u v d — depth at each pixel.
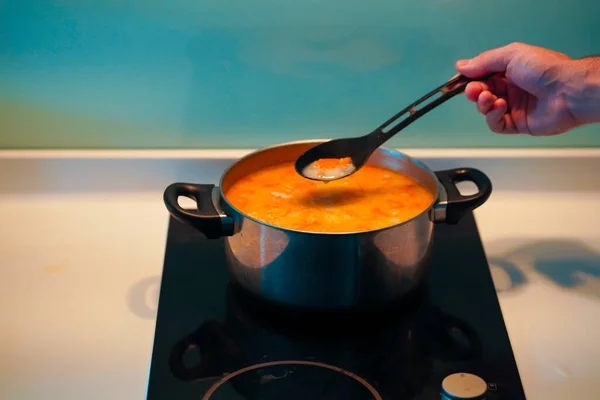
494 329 0.85
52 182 1.12
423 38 1.09
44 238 1.01
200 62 1.10
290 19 1.08
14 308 0.88
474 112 1.14
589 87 0.88
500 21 1.08
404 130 1.16
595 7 1.07
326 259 0.79
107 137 1.14
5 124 1.12
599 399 0.77
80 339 0.84
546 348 0.83
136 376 0.80
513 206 1.09
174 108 1.13
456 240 1.00
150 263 0.97
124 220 1.06
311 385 0.78
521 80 0.92
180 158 1.12
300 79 1.12
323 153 0.93
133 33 1.08
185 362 0.81
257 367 0.80
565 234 1.03
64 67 1.09
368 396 0.77
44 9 1.05
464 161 1.13
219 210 0.85
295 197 0.93
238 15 1.07
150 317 0.88
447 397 0.76
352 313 0.84
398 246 0.81
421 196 0.93
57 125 1.13
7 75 1.09
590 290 0.92
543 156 1.13
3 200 1.09
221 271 0.95
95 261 0.97
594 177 1.13
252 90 1.12
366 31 1.09
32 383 0.78
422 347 0.83
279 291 0.83
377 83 1.12
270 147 0.98
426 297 0.90
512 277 0.94
